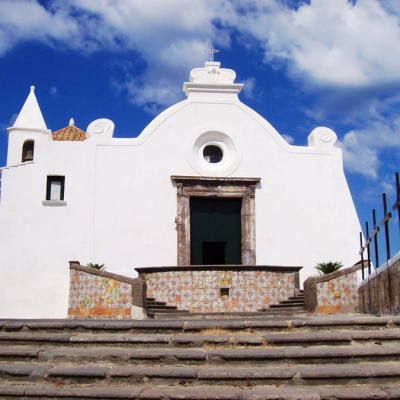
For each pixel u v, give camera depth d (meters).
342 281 17.58
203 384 7.93
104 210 22.14
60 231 21.78
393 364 8.23
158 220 22.34
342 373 7.82
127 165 22.64
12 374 8.34
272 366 8.28
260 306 18.28
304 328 9.59
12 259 21.38
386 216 11.74
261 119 23.88
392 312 11.91
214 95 23.92
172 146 23.08
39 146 22.44
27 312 20.98
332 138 24.19
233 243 23.12
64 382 8.20
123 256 21.88
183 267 18.36
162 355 8.57
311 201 23.44
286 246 22.88
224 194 22.89
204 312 17.52
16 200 21.91
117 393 7.62
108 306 18.14
